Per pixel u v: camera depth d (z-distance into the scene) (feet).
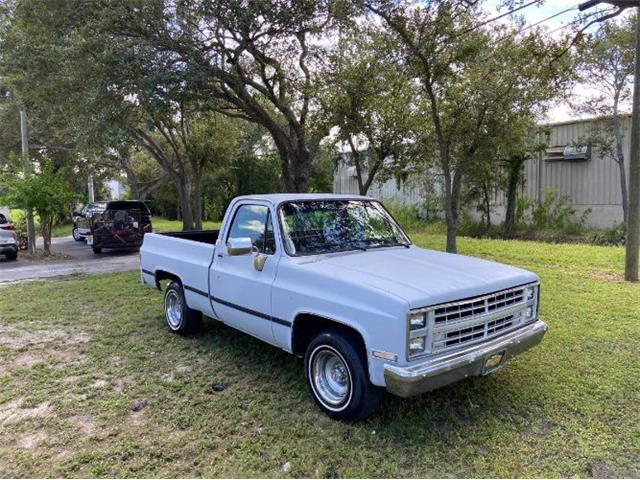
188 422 12.30
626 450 10.78
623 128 55.11
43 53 34.50
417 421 12.10
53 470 10.36
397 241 16.38
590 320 20.51
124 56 28.45
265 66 39.45
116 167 93.25
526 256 39.34
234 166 101.65
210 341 18.75
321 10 29.81
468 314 11.49
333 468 10.32
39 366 16.34
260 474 10.18
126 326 21.06
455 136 37.86
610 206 57.41
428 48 30.55
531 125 47.65
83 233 66.39
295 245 14.05
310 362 12.86
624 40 47.37
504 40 33.01
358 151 45.50
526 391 13.69
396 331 10.36
